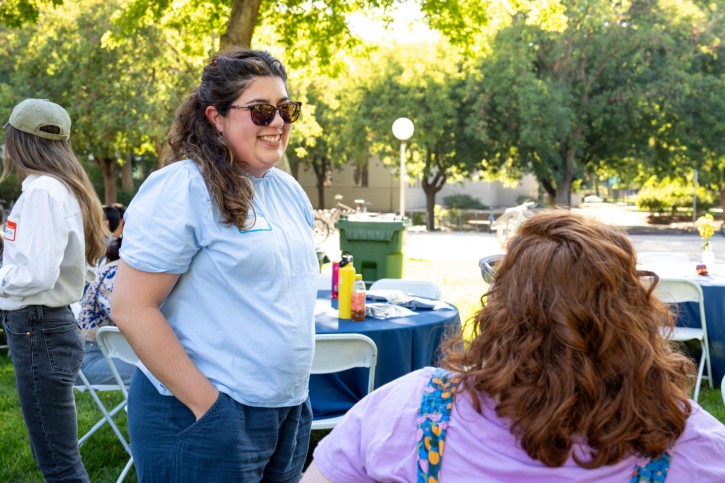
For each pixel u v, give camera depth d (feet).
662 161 87.25
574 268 3.52
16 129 9.03
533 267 3.60
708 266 20.35
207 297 6.09
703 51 83.30
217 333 6.07
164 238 5.90
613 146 86.48
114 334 11.21
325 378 11.67
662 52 84.89
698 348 18.42
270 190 6.64
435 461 3.63
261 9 32.24
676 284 16.96
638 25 80.74
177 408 6.13
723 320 17.24
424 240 71.31
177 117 6.44
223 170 6.10
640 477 3.47
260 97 6.19
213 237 6.00
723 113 80.33
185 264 6.04
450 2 32.37
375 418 3.88
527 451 3.45
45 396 9.02
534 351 3.48
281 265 6.22
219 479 6.04
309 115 74.69
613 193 199.00
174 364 5.92
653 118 83.76
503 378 3.47
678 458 3.51
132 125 67.05
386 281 17.03
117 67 68.23
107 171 90.43
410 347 12.26
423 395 3.81
